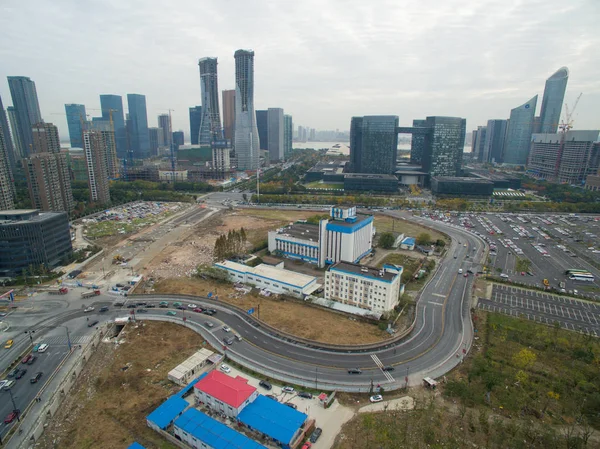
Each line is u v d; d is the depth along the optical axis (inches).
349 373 5718.5
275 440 4352.9
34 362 5989.2
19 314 7554.1
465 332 6919.3
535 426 4653.1
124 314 7539.4
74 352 6269.7
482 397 5162.4
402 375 5684.1
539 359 6043.3
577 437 4271.7
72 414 4877.0
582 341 6535.4
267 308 7805.1
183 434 4379.9
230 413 4712.1
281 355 6171.3
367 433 4525.1
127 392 5275.6
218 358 5959.6
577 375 5487.2
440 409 4931.1
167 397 5167.3
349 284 7800.2
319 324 7165.4
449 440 4370.1
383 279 7386.8
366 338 6678.2
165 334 6771.7
